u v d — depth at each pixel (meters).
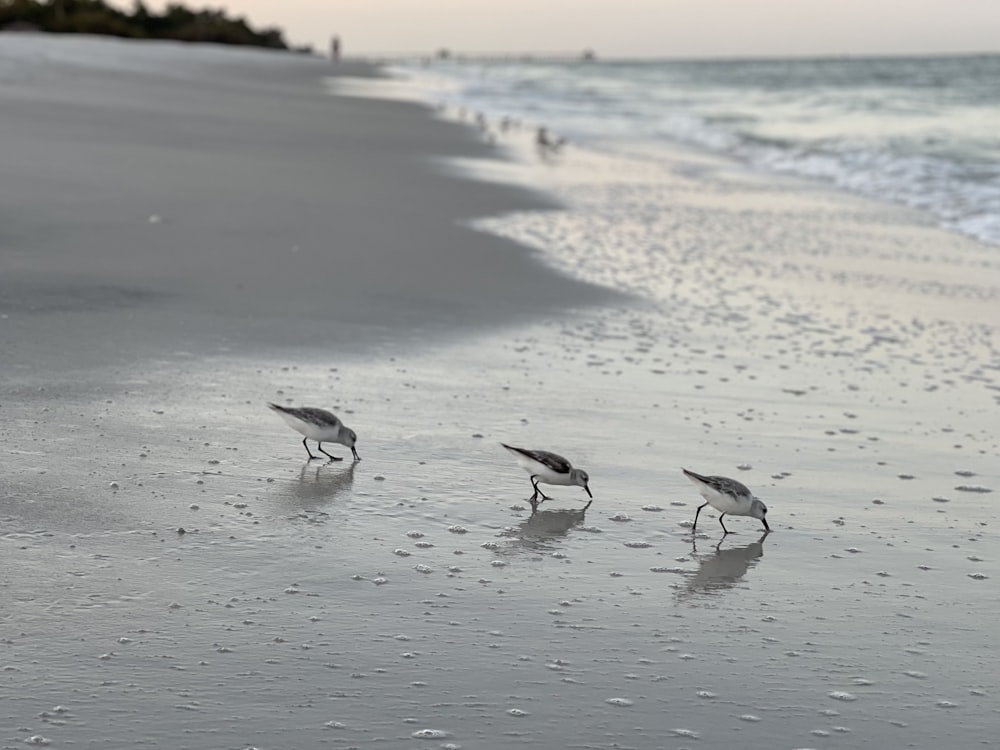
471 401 9.66
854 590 6.55
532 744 4.71
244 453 8.05
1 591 5.73
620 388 10.40
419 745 4.66
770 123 46.12
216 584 6.02
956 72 96.19
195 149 23.92
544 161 29.84
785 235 20.20
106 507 6.89
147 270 12.93
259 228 15.96
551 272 15.12
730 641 5.80
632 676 5.36
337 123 34.38
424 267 14.67
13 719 4.63
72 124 25.56
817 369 11.59
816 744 4.86
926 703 5.25
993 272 17.62
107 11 110.31
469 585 6.27
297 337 11.04
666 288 14.92
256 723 4.73
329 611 5.82
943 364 12.11
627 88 77.38
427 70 115.50
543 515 7.46
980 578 6.81
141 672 5.07
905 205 25.05
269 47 134.38
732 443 9.16
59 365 9.50
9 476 7.22
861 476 8.61
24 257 12.91
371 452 8.33
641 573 6.64
